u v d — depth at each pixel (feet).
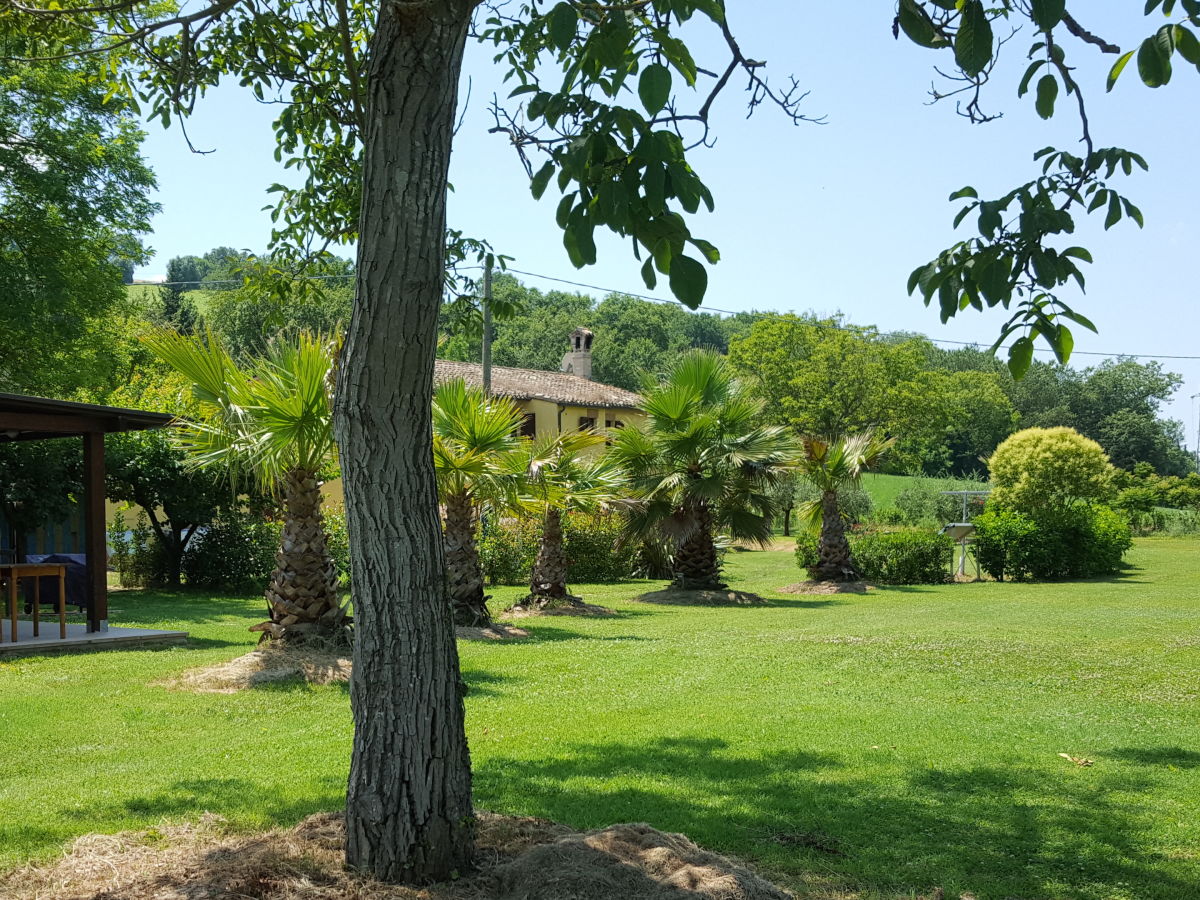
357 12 23.06
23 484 53.93
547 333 250.98
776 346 173.17
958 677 32.32
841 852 14.85
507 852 13.35
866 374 167.43
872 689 30.04
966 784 18.76
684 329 282.15
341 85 22.71
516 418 46.14
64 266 72.18
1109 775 19.45
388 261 11.55
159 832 14.87
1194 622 48.85
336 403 12.17
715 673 33.19
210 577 64.64
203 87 23.27
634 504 63.16
